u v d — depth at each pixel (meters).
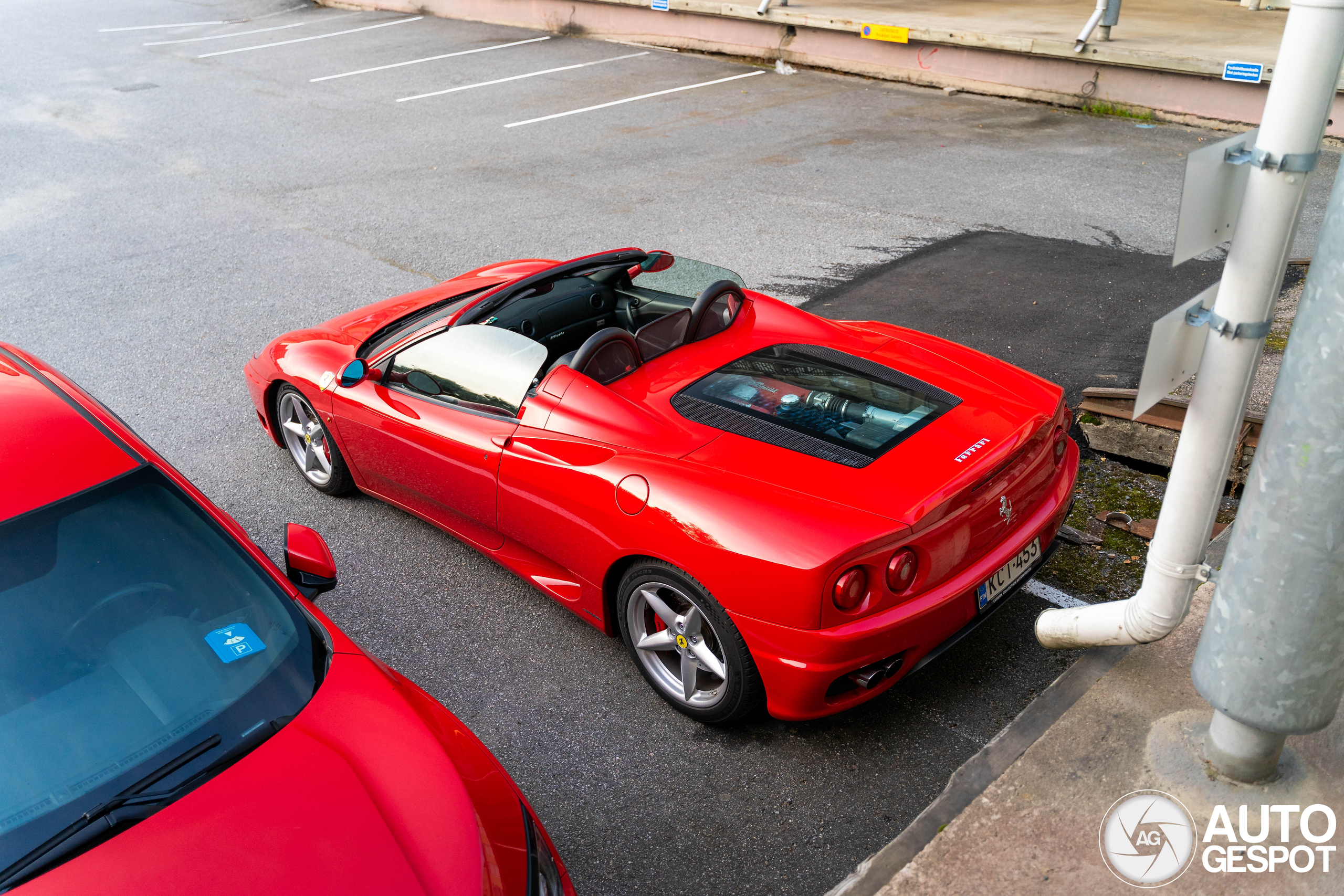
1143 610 3.10
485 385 3.82
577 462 3.42
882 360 3.80
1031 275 7.44
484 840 2.19
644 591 3.35
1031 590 3.97
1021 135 11.40
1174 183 9.50
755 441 3.29
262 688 2.43
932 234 8.43
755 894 2.80
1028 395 3.57
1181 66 11.24
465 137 12.47
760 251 8.21
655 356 3.84
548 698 3.62
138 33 21.75
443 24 20.73
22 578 2.47
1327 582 2.39
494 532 3.98
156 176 11.42
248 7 24.42
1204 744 3.03
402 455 4.20
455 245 8.74
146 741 2.29
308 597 2.86
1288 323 5.89
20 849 2.07
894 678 3.11
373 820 2.15
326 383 4.52
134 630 2.46
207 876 2.01
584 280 4.26
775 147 11.38
